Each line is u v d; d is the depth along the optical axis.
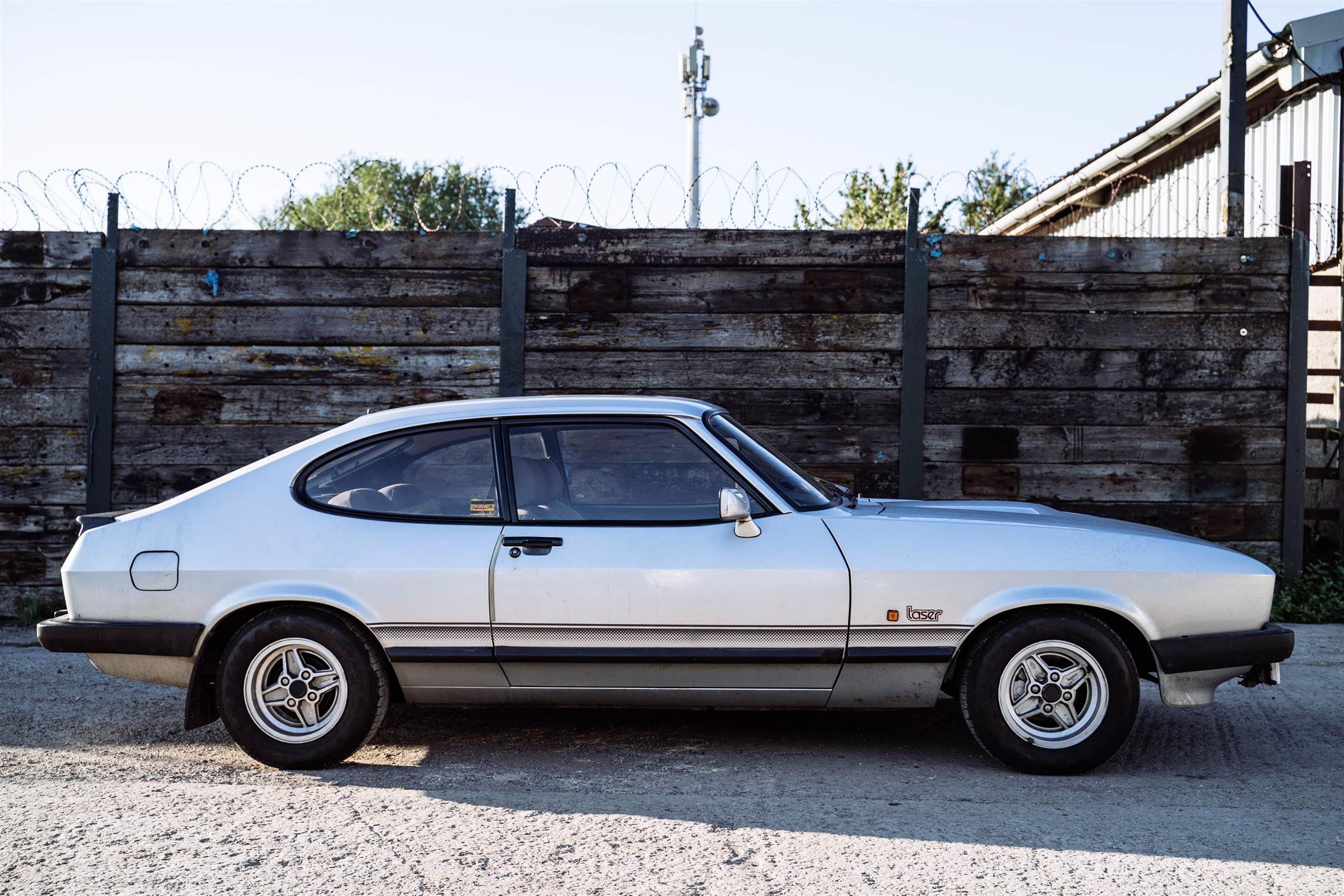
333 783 4.59
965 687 4.69
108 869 3.62
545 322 8.40
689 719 5.72
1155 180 16.30
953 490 8.38
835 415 8.38
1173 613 4.64
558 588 4.66
